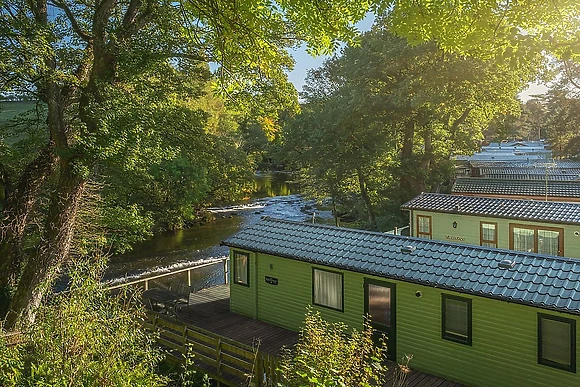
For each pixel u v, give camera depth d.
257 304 12.58
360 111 25.80
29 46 9.21
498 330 8.67
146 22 12.45
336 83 30.30
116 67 11.62
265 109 13.41
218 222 33.09
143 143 11.00
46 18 11.42
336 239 12.01
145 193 24.61
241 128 51.47
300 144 28.36
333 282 10.98
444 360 9.36
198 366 9.77
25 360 5.40
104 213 14.78
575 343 7.84
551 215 15.48
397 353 10.01
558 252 15.20
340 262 10.69
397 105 24.95
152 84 13.36
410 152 28.95
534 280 8.62
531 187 22.97
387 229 25.45
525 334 8.38
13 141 15.43
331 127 26.25
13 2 10.66
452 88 24.55
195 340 10.39
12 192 12.67
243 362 9.05
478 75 23.34
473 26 6.05
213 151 15.17
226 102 13.42
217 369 9.42
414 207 18.45
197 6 7.63
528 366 8.38
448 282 9.08
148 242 27.42
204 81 14.83
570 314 7.73
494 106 26.75
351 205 30.48
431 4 6.04
